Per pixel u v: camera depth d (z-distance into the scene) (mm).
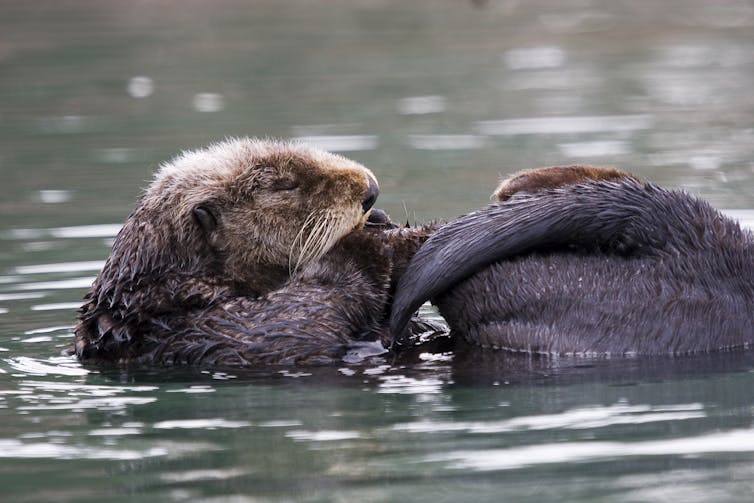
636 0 71438
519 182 19656
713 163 33438
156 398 16938
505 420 15336
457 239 18219
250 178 19672
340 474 13719
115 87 48344
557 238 18047
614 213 17812
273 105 44312
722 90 45406
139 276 18828
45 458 14539
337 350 18422
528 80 48875
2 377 18188
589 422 15109
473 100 44781
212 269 19297
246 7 68188
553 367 17406
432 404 16188
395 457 14188
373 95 46219
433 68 52000
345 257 19094
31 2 69125
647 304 17578
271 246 19578
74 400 16922
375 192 20047
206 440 15086
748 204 28312
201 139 38156
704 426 14797
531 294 18031
